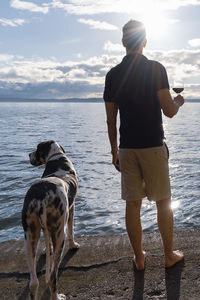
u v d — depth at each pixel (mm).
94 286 3074
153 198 3055
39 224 2887
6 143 26500
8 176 13977
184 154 20078
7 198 10734
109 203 10242
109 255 3584
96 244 3848
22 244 3975
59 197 2914
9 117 74500
